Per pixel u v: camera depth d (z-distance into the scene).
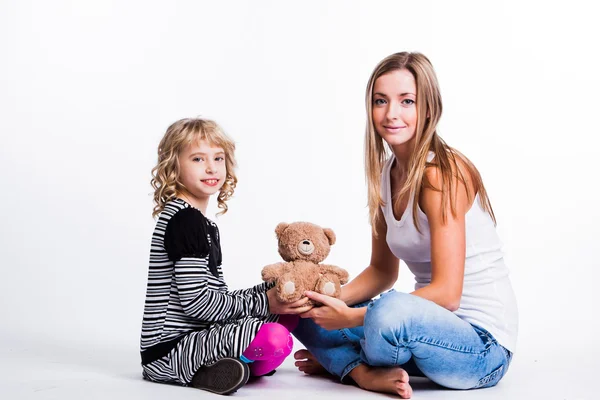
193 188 2.03
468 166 1.97
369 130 2.06
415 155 1.93
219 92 3.91
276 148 3.86
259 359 1.86
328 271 1.99
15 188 3.75
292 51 3.92
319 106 3.90
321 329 2.01
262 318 1.97
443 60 3.93
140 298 3.51
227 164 2.16
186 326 1.93
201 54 3.93
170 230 1.92
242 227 3.77
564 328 3.07
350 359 1.94
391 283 2.22
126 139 3.83
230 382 1.79
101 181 3.78
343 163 3.88
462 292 1.93
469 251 1.94
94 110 3.88
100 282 3.59
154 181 2.09
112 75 3.91
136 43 3.95
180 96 3.89
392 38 3.94
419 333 1.74
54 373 2.14
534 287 3.55
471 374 1.84
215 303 1.88
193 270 1.88
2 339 2.82
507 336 1.91
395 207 2.04
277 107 3.89
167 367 1.92
